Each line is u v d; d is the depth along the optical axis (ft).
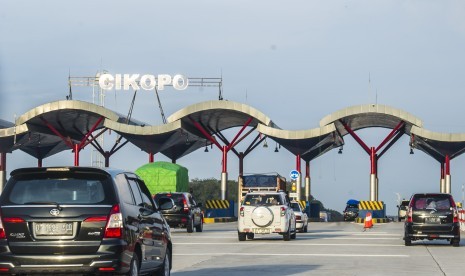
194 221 279.28
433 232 193.98
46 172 88.53
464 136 410.72
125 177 93.56
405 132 468.34
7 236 86.43
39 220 86.33
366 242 215.10
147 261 96.17
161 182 404.16
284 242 214.69
